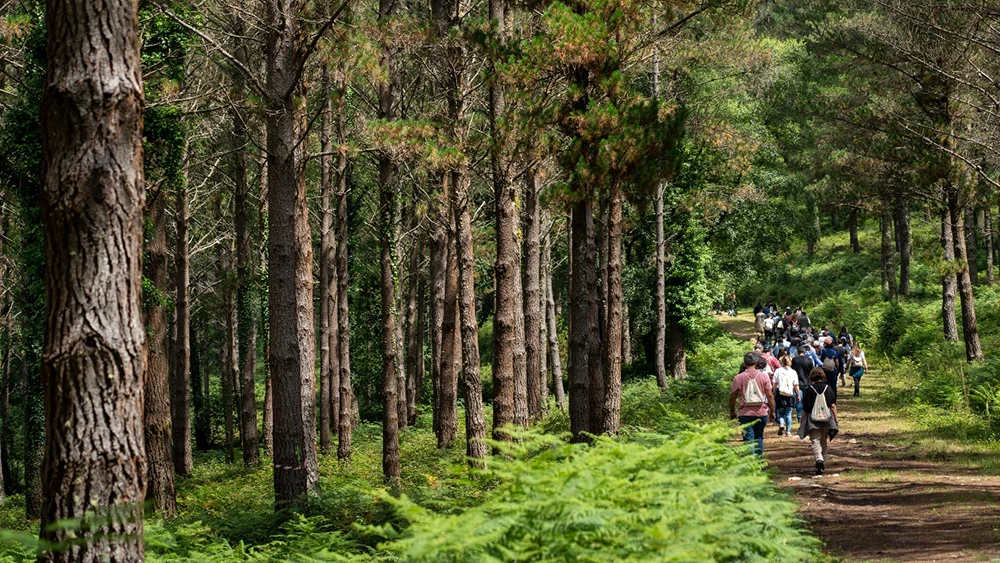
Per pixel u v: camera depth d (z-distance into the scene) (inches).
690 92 1277.1
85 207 230.2
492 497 223.5
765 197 1514.5
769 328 1843.0
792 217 1619.1
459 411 1557.6
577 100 619.5
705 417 954.7
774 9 2603.3
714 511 224.2
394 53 788.6
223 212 1504.7
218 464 1311.5
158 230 781.3
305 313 742.5
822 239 2950.3
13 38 694.5
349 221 1444.4
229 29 731.4
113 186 233.5
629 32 634.2
